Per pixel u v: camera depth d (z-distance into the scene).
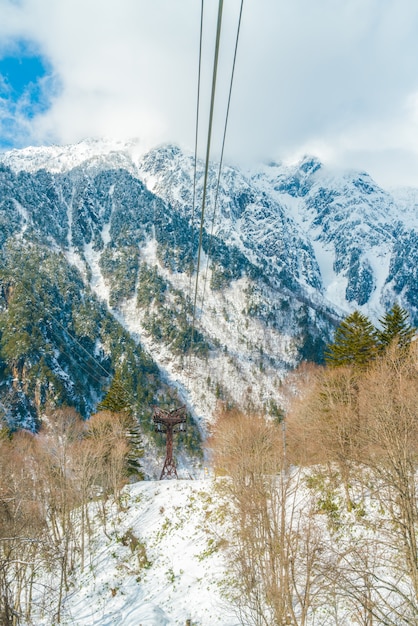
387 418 28.66
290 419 46.38
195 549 39.47
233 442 41.53
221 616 30.78
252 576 30.27
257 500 33.75
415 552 22.81
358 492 35.78
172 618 31.92
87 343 189.38
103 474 52.00
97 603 35.81
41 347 152.75
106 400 60.78
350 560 28.86
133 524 47.34
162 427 61.34
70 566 42.19
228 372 197.25
